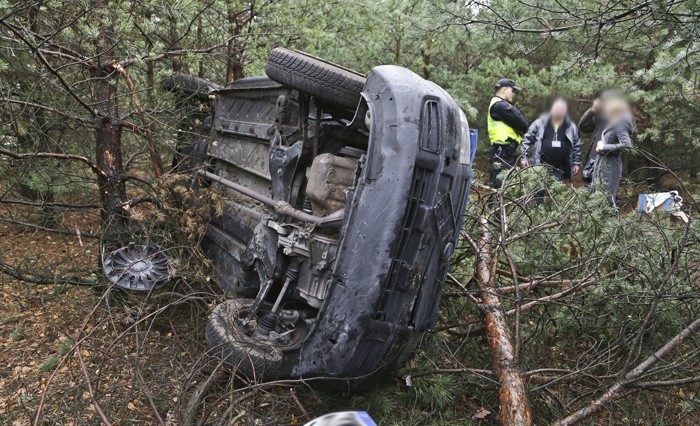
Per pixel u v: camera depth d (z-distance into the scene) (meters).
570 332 4.18
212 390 3.39
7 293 4.94
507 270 4.72
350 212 3.09
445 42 9.38
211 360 3.37
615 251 4.12
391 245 3.02
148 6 4.76
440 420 3.32
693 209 4.65
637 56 5.89
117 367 3.63
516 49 5.22
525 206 4.79
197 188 5.18
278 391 3.48
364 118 3.30
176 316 4.45
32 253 5.68
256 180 4.44
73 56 4.82
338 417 1.79
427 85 3.21
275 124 4.03
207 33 6.07
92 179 5.52
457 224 3.41
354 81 3.50
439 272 3.41
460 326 4.01
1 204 6.05
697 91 5.48
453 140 3.22
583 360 3.94
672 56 4.68
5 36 4.50
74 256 5.21
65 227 5.51
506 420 2.98
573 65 5.20
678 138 8.13
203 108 5.65
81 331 3.57
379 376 3.36
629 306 3.89
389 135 3.05
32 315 4.59
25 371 3.78
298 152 3.72
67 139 5.97
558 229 4.28
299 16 6.84
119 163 5.06
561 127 7.05
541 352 4.09
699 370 3.52
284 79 3.61
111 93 4.96
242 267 3.99
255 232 3.85
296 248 3.45
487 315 3.62
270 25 6.37
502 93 7.32
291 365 3.31
